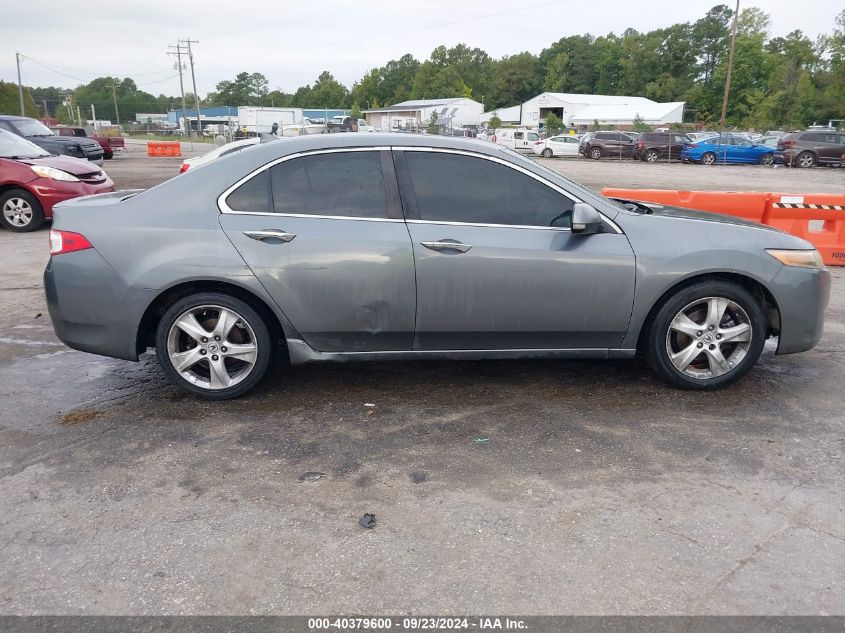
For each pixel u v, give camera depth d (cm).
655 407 411
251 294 404
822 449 358
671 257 402
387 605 244
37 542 281
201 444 365
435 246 390
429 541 280
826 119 7731
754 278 409
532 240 396
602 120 6194
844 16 5647
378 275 391
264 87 15738
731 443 364
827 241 847
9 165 1046
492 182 403
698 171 2808
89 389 446
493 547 276
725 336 421
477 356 415
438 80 11556
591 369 476
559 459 347
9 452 358
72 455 354
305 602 246
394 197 398
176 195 399
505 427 385
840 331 569
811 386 445
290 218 394
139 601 247
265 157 401
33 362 499
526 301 399
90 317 397
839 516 297
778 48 10019
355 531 287
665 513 299
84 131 2955
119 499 312
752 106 7638
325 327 399
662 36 10500
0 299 673
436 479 329
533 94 12400
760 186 2020
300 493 317
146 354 516
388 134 411
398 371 473
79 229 393
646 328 424
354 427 386
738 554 271
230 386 414
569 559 268
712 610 241
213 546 278
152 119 13500
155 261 388
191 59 8125
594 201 408
